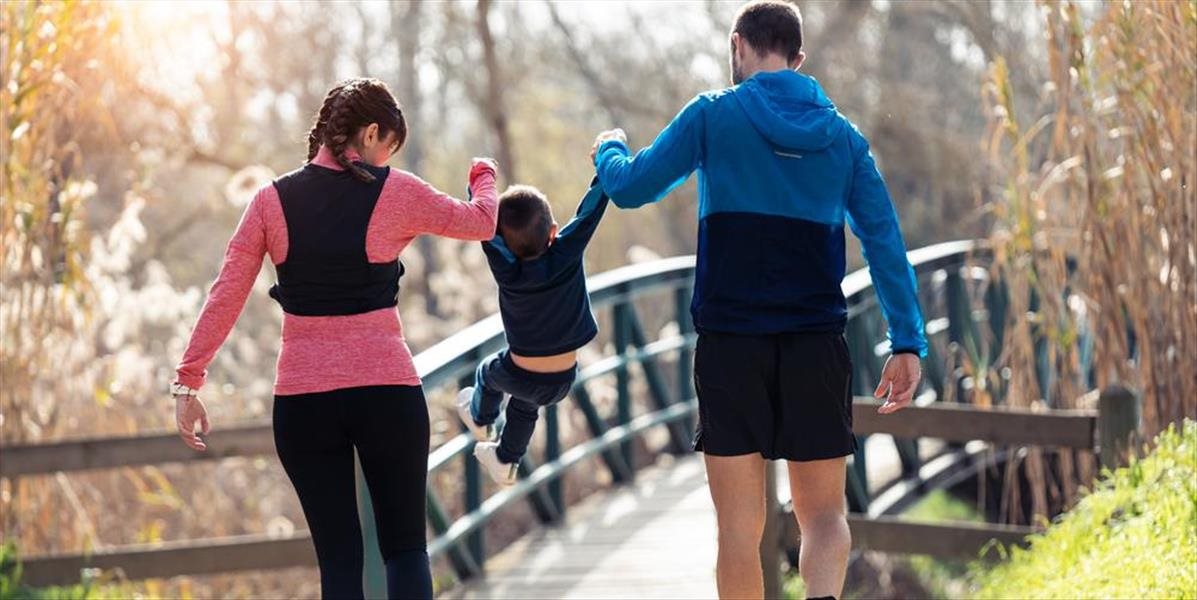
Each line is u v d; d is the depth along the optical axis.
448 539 12.05
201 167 28.88
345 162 6.23
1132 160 10.55
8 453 11.37
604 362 16.14
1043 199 11.92
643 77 39.81
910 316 6.26
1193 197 10.24
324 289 6.20
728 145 6.20
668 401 17.81
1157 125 10.30
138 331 17.02
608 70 40.12
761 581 6.36
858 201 6.33
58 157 12.29
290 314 6.27
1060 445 10.50
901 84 35.78
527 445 7.15
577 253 6.67
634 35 39.88
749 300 6.19
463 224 6.36
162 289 16.92
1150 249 10.69
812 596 6.17
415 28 36.56
